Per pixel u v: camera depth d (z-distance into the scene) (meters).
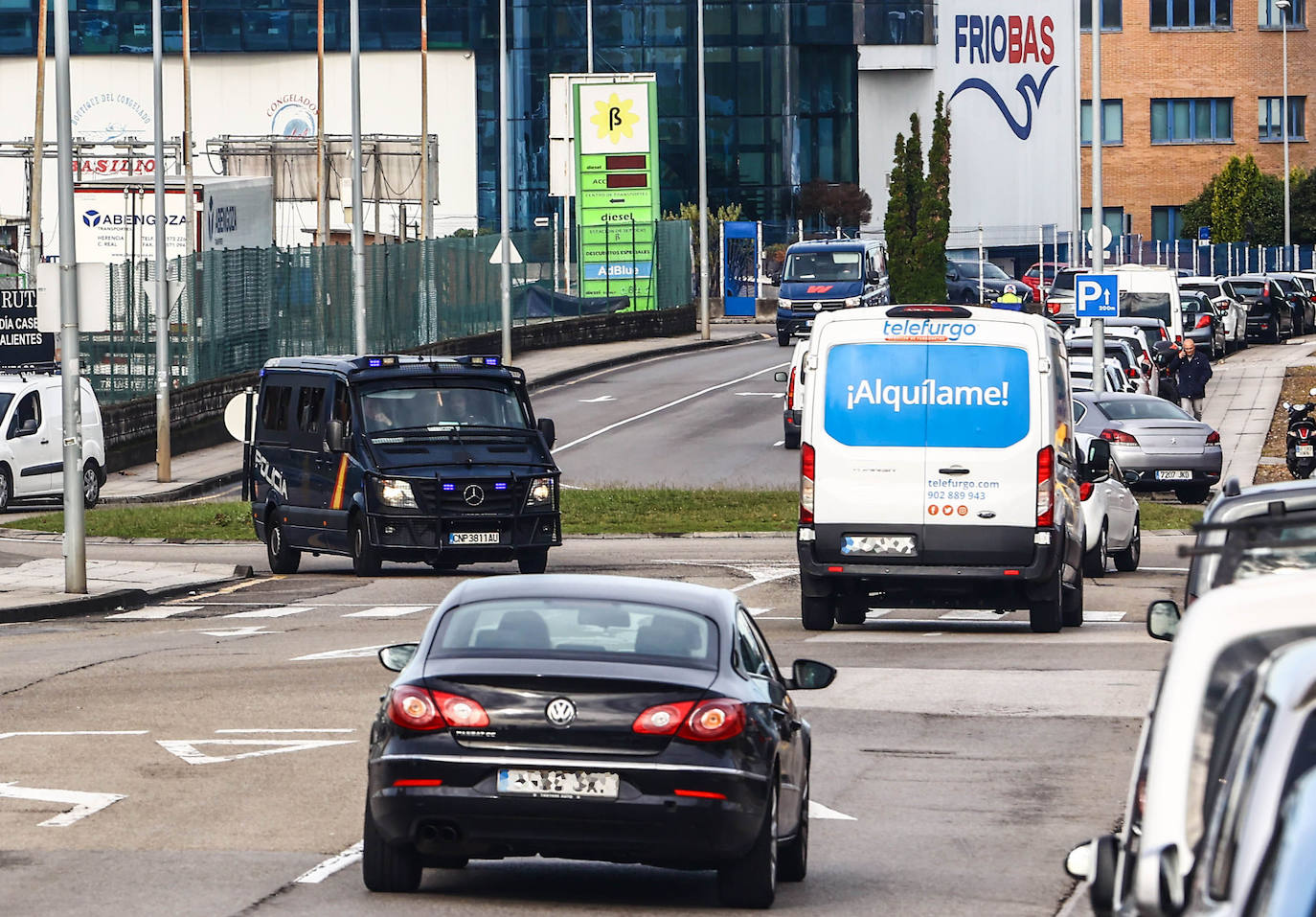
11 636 77.38
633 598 36.47
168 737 53.31
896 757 51.53
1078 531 78.94
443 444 97.06
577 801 33.38
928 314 72.69
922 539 72.38
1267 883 13.73
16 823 42.38
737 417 185.50
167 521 125.12
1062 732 55.06
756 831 34.19
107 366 171.00
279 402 103.62
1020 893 37.16
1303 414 139.88
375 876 36.03
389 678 64.44
